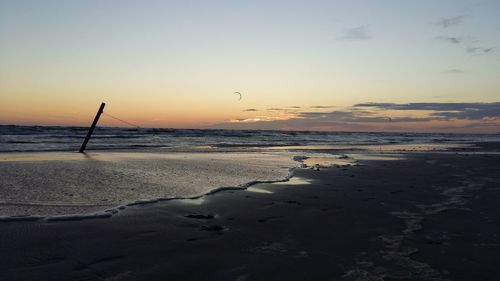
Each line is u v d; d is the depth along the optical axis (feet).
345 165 52.95
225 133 209.67
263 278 13.35
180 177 35.70
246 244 17.07
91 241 16.53
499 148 116.26
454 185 35.65
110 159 49.67
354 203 26.66
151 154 62.54
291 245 17.11
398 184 35.83
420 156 73.31
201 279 13.10
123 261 14.47
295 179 37.99
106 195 25.91
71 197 24.77
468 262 15.33
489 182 37.88
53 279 12.60
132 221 19.95
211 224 20.20
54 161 44.21
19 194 24.85
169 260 14.76
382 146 122.72
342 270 14.24
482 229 20.33
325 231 19.53
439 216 23.08
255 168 45.98
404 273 14.06
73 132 146.10
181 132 192.13
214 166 46.19
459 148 112.16
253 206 24.88
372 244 17.46
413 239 18.34
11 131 132.16
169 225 19.60
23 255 14.56
